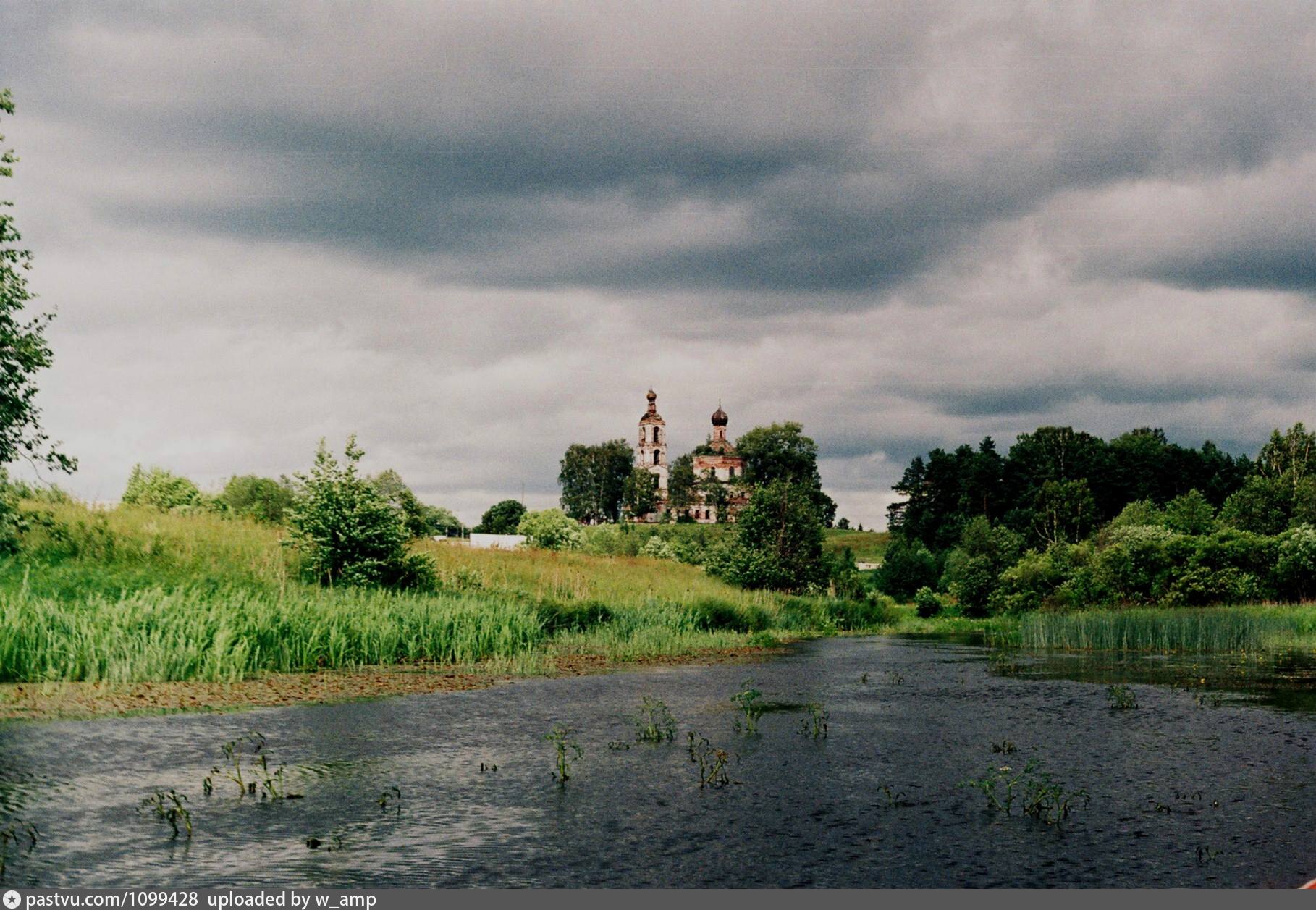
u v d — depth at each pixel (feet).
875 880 28.71
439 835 32.42
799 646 130.00
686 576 195.93
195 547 103.76
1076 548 203.41
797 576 222.89
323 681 70.69
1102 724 57.26
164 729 49.88
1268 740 51.72
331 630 79.92
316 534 108.78
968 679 82.94
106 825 33.01
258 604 79.51
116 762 42.27
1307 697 69.62
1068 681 81.20
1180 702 67.41
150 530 103.55
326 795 37.55
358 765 42.96
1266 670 90.07
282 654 75.41
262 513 147.64
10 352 82.23
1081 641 127.85
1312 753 47.98
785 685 77.51
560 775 41.47
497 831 33.06
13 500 89.25
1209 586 160.35
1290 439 352.28
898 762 45.14
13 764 41.52
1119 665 97.35
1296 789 40.01
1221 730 55.11
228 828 32.89
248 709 57.06
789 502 227.20
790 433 546.26
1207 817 35.65
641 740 50.08
